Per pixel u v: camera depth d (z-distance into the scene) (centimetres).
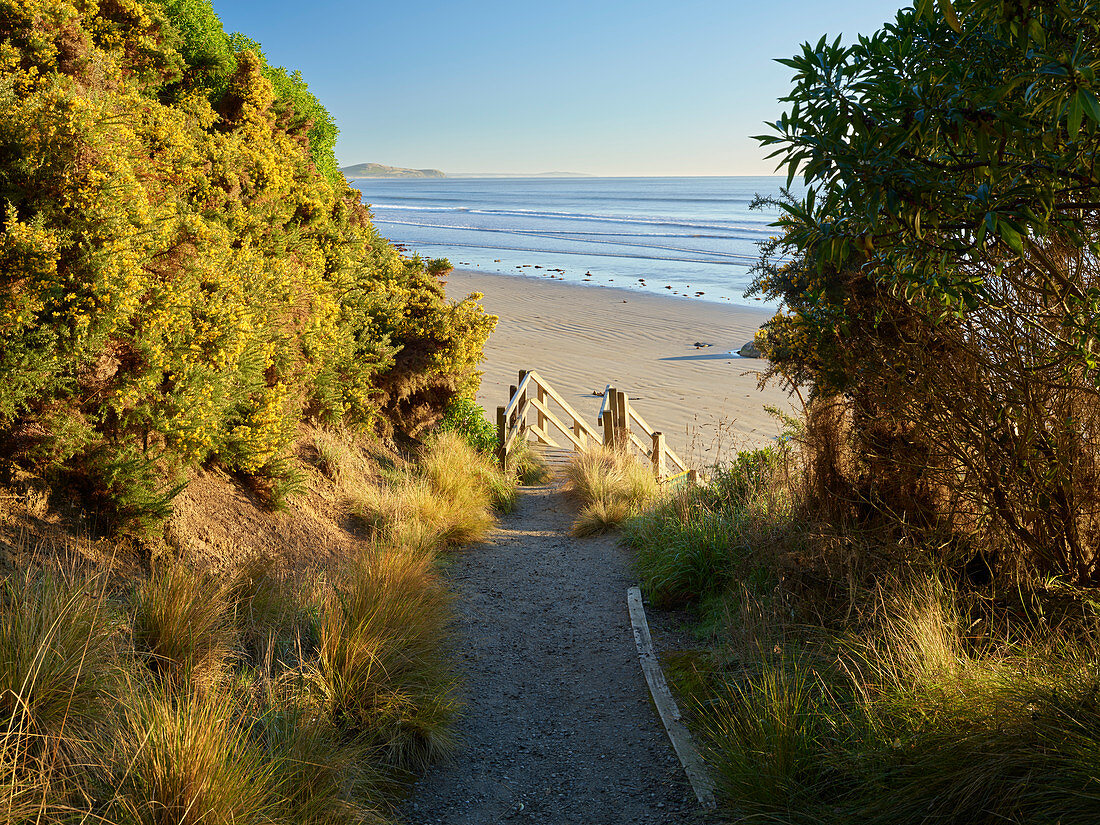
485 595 536
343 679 327
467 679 403
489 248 5466
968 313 301
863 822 234
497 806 291
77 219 379
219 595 342
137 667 283
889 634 315
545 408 1105
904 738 251
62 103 387
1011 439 312
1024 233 192
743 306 2802
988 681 261
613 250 5372
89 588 310
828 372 384
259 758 255
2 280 351
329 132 1296
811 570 397
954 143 215
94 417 394
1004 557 344
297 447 629
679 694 368
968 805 218
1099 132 189
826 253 228
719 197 16288
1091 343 269
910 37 216
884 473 394
